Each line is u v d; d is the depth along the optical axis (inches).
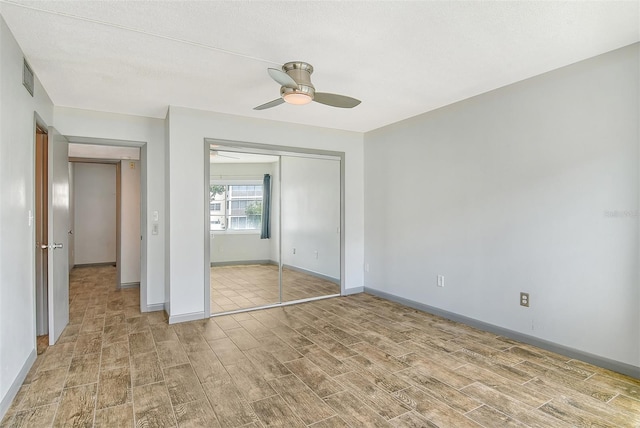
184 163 153.4
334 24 86.4
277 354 118.1
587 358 110.4
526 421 81.0
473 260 144.6
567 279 115.2
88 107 151.9
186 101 145.0
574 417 82.5
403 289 179.3
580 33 92.0
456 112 150.6
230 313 164.2
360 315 161.6
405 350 121.3
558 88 116.2
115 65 109.7
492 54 104.3
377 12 81.0
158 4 77.6
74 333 137.6
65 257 145.3
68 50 99.3
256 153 171.2
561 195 116.3
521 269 128.0
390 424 80.0
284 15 82.3
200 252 157.0
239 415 83.5
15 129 93.0
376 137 195.6
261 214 179.3
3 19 82.7
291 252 187.3
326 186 196.4
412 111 163.0
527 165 125.6
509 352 119.1
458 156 150.2
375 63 109.7
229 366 109.0
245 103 147.9
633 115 100.0
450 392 93.7
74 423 80.2
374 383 98.5
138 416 83.0
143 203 168.1
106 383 98.2
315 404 88.1
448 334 136.4
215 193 166.6
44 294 138.3
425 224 166.1
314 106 152.6
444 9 80.1
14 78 92.0
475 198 143.6
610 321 105.6
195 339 131.6
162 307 171.2
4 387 83.4
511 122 130.3
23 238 100.0
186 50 100.0
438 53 103.1
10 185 88.6
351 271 201.8
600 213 107.2
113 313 164.7
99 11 80.3
